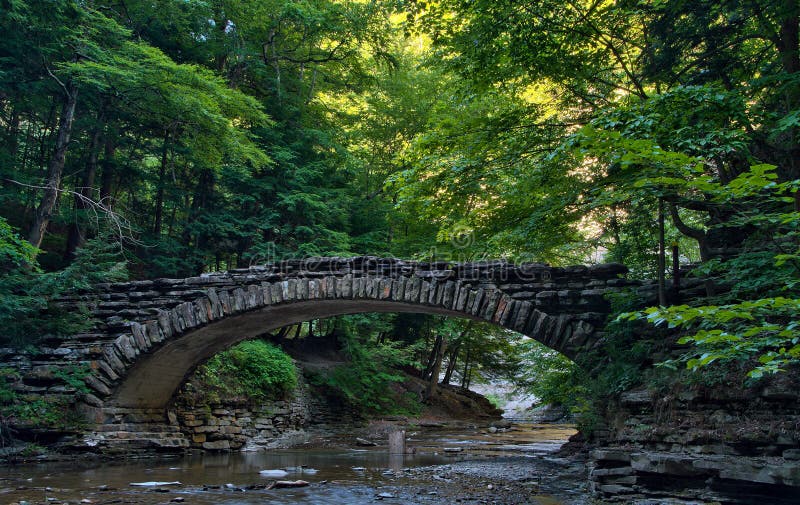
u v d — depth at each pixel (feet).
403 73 84.23
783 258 18.31
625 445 30.86
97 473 37.83
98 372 47.01
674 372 30.32
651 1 34.58
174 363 49.96
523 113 37.24
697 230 31.73
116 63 51.37
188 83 54.39
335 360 88.89
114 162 67.82
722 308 14.64
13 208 65.16
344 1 79.61
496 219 40.91
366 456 49.98
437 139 38.19
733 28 33.12
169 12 65.46
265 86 81.76
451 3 36.60
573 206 36.99
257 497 28.84
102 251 50.96
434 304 40.96
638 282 36.68
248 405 60.75
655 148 16.66
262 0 71.72
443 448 56.80
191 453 52.01
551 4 35.96
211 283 47.52
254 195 72.54
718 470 25.41
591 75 39.83
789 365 26.21
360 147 91.30
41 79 54.60
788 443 24.64
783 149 31.96
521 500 28.48
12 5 44.96
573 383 46.24
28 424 43.86
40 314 49.19
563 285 38.91
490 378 124.47
